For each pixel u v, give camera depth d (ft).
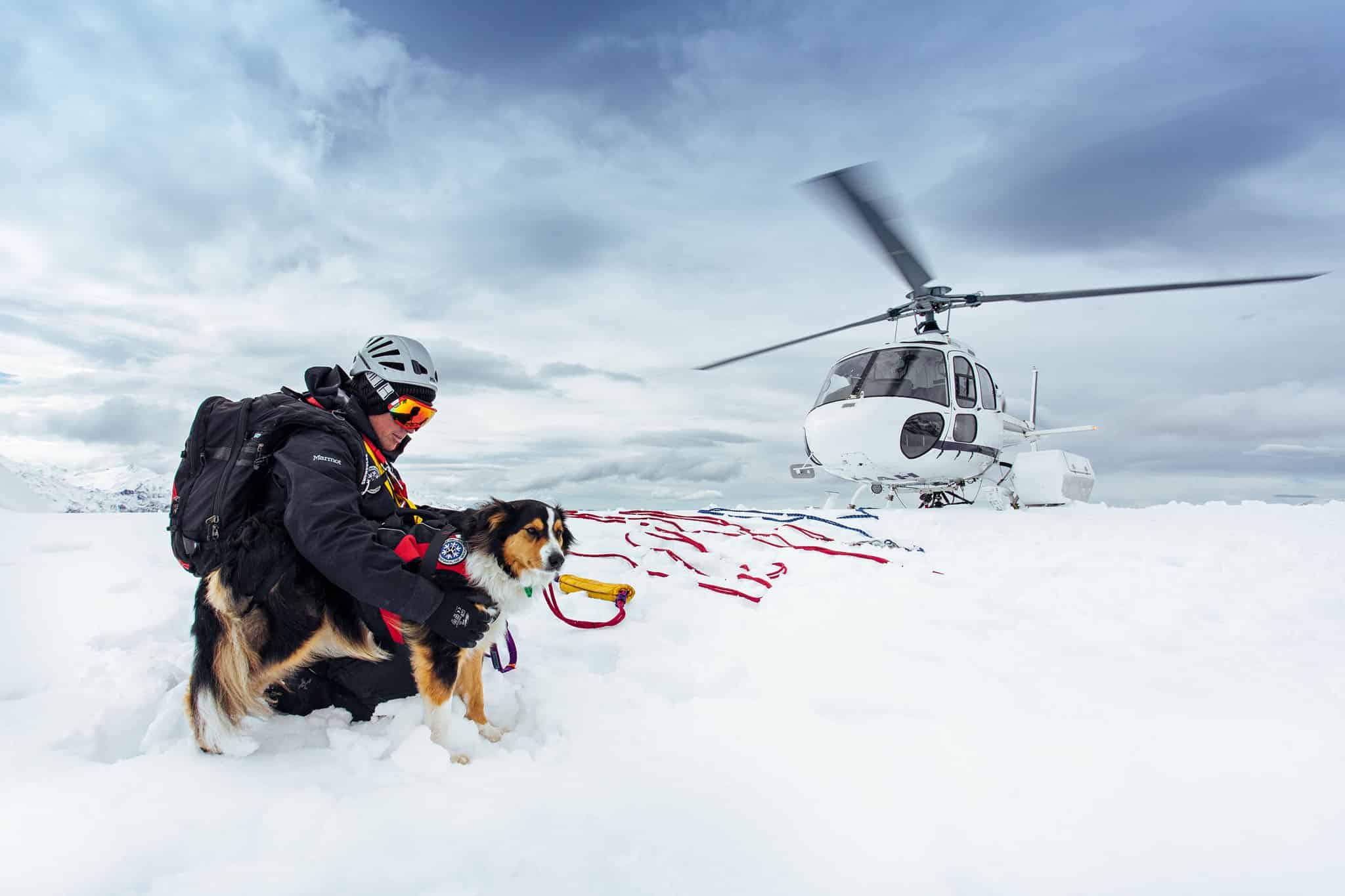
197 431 7.02
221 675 6.28
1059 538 20.39
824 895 4.58
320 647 6.81
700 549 17.10
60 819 5.01
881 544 19.03
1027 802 5.76
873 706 8.10
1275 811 5.55
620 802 5.69
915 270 25.50
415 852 4.81
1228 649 10.25
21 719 6.86
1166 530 21.20
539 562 7.53
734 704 8.08
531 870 4.66
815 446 28.37
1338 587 14.06
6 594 11.27
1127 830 5.32
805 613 12.28
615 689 8.67
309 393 8.02
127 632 9.65
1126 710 7.85
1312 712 7.65
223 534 6.65
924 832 5.32
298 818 5.19
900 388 26.94
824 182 20.70
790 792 5.95
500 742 7.45
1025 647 10.37
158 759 6.15
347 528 6.46
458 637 6.85
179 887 4.32
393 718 7.47
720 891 4.56
